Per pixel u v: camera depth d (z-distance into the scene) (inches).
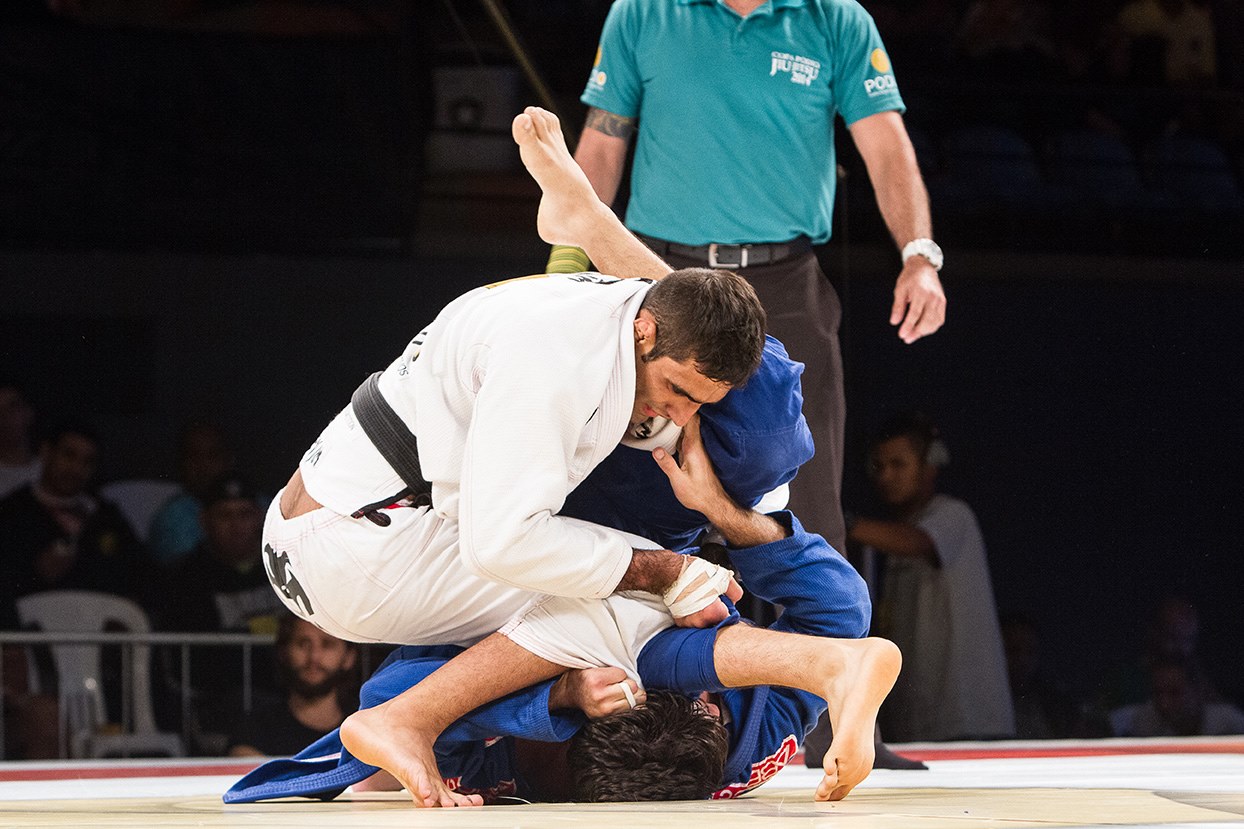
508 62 574.2
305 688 434.3
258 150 550.9
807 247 218.4
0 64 528.1
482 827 106.7
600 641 144.1
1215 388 582.2
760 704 152.9
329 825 112.8
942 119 615.2
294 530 152.9
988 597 430.0
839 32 221.8
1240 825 109.1
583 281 145.6
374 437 149.3
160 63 543.5
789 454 149.4
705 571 144.1
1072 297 577.3
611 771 140.4
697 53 215.6
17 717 441.7
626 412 140.2
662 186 217.9
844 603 150.5
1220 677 573.6
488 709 145.8
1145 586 573.0
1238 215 590.6
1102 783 181.0
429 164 563.8
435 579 149.9
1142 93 625.6
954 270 573.6
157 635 424.2
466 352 141.9
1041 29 622.5
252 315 553.6
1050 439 572.1
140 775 265.1
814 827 105.8
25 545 492.7
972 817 117.3
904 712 424.5
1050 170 600.4
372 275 561.0
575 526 140.9
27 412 508.1
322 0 563.2
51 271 539.8
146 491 504.1
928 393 563.8
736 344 135.2
